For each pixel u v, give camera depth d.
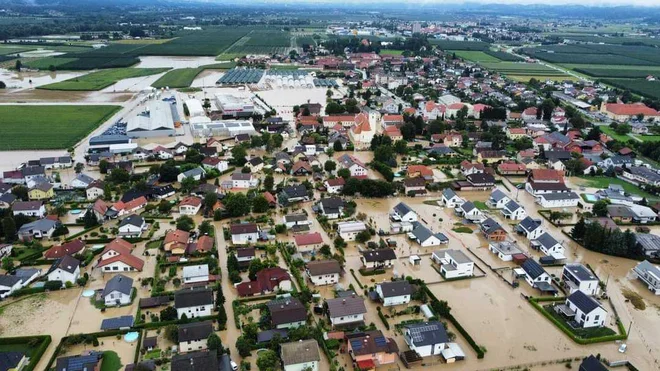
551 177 157.88
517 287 102.94
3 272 102.88
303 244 113.31
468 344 84.44
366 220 132.38
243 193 147.25
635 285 105.50
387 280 103.69
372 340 80.56
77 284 99.12
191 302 88.25
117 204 132.38
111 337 83.69
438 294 99.88
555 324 90.56
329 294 97.81
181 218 125.38
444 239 121.00
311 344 77.38
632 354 82.81
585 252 120.00
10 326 86.06
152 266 107.25
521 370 78.12
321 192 150.38
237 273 100.88
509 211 137.25
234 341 83.06
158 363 77.38
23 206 127.12
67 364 73.56
